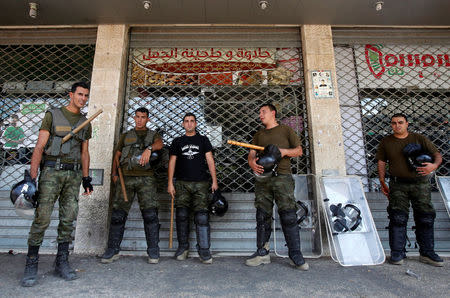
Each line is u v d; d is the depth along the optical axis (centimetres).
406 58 479
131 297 230
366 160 447
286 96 462
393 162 348
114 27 458
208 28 478
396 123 350
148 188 342
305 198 406
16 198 256
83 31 477
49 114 281
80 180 291
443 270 309
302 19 453
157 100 463
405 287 256
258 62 475
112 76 436
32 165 264
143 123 359
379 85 474
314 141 422
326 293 241
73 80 471
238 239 409
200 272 301
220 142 452
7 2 410
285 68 472
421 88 474
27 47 479
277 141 328
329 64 451
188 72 472
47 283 259
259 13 438
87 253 378
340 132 426
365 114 464
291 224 313
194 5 418
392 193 346
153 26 475
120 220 337
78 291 241
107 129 416
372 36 480
